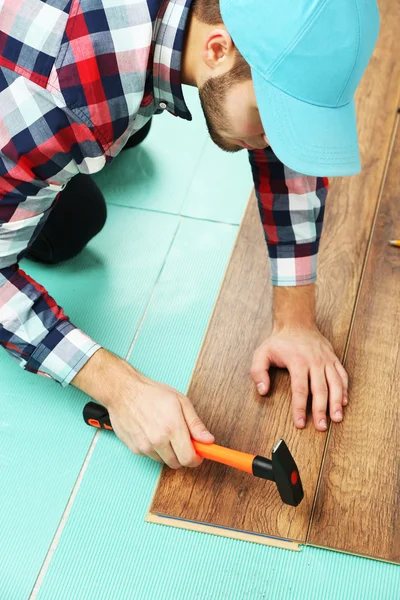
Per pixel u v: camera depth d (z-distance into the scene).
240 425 1.34
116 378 1.25
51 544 1.27
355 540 1.20
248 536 1.24
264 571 1.20
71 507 1.31
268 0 0.88
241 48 0.91
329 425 1.32
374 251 1.58
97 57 1.00
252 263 1.59
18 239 1.19
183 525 1.26
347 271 1.55
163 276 1.66
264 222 1.35
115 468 1.36
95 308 1.60
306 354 1.35
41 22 1.00
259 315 1.50
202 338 1.54
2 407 1.46
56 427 1.42
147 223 1.77
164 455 1.22
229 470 1.29
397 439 1.30
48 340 1.25
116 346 1.53
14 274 1.22
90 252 1.72
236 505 1.26
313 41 0.88
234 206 1.79
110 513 1.30
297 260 1.36
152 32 1.00
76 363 1.25
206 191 1.83
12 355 1.29
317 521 1.22
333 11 0.87
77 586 1.21
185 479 1.29
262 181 1.29
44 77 1.00
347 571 1.19
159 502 1.27
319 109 0.92
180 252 1.70
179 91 1.07
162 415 1.20
